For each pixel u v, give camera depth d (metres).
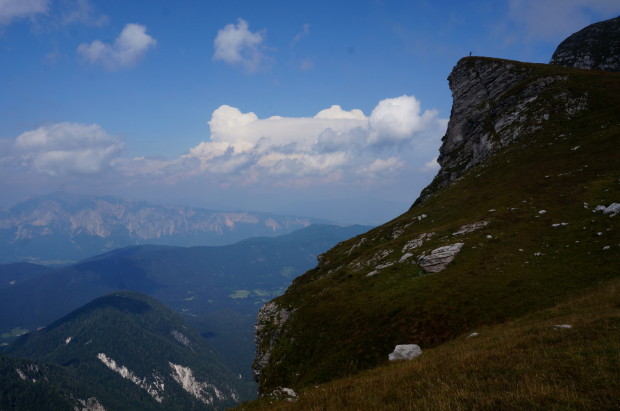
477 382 13.59
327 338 50.34
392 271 59.94
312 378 42.06
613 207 47.91
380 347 41.62
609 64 138.62
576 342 16.73
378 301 51.09
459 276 48.34
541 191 64.44
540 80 105.94
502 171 85.31
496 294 40.84
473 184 90.31
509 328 28.66
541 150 82.69
